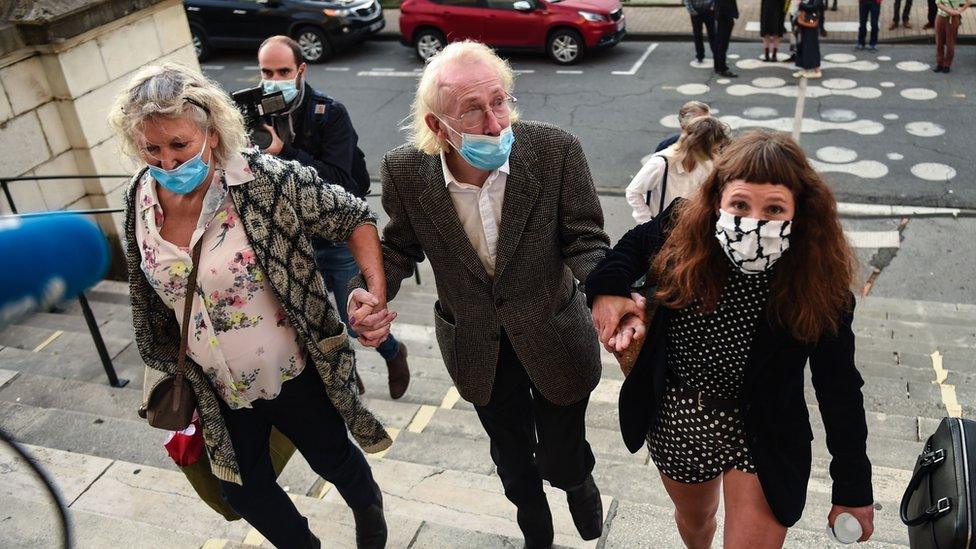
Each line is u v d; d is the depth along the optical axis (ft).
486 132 6.74
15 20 19.51
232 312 6.98
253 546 9.18
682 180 14.34
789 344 6.36
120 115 6.39
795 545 9.23
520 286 7.52
